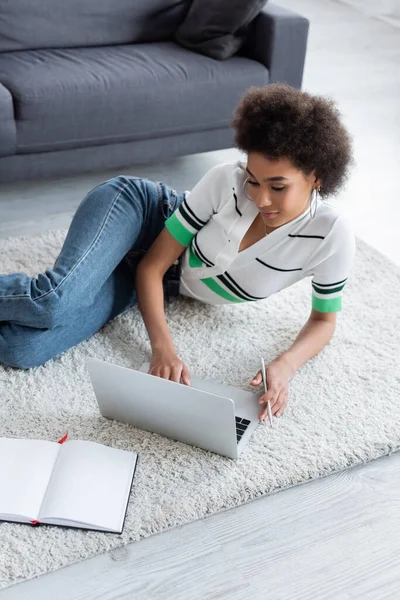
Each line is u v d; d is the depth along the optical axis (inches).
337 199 113.3
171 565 59.7
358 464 69.9
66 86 100.8
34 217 103.8
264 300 89.4
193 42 117.0
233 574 59.4
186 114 109.4
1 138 98.6
